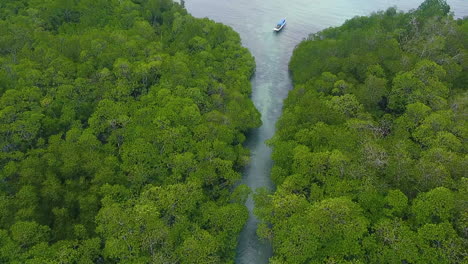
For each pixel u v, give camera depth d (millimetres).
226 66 123438
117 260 65438
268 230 70625
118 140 86375
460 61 105812
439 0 148125
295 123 93562
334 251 63750
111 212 66062
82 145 80688
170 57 111062
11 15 130125
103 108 88625
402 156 73812
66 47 109438
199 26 135750
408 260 60344
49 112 89375
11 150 82250
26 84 93688
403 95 92812
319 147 83625
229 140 90625
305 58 124750
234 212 71812
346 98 93188
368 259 64000
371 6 191625
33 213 67188
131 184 77688
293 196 70625
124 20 135750
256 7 190000
